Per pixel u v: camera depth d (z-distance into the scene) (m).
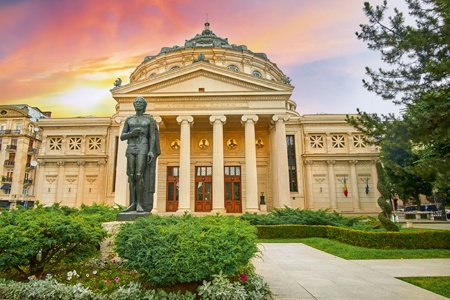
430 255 12.17
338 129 38.75
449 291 7.12
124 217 9.19
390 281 8.08
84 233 7.11
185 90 31.80
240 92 30.84
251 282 6.58
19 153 56.28
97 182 38.25
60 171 38.53
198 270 5.79
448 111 8.77
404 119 9.75
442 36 10.19
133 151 9.88
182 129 30.58
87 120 39.72
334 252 13.15
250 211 28.44
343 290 7.18
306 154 37.75
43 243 6.66
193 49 41.50
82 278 7.07
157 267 5.78
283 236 18.55
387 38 11.88
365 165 37.94
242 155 35.91
